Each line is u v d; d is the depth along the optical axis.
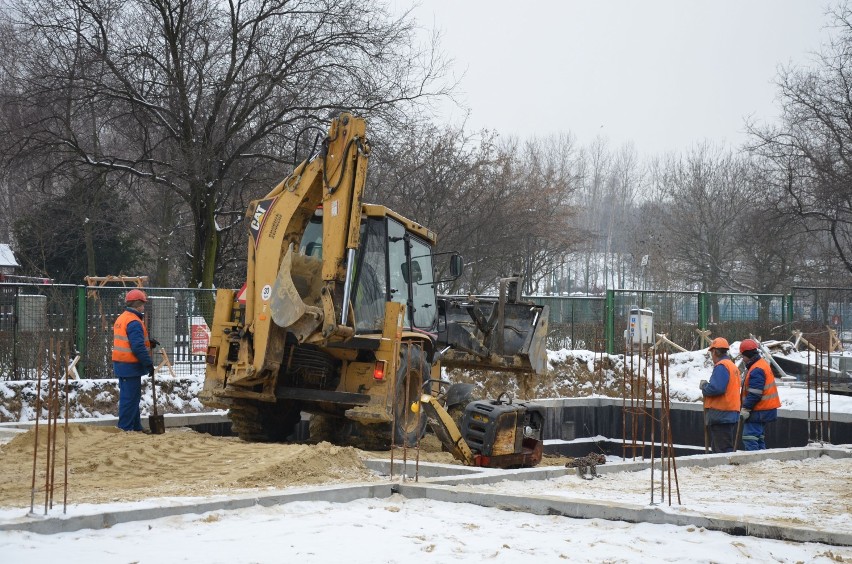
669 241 101.94
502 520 11.12
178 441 17.09
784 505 12.91
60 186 62.47
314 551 9.09
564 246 78.06
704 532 10.46
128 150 52.16
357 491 12.12
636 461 17.61
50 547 8.93
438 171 57.03
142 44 42.66
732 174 95.75
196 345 31.38
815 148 56.62
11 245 73.81
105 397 25.27
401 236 21.03
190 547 9.09
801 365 38.84
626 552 9.49
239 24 42.94
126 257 68.00
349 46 44.00
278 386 19.69
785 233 66.19
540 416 19.75
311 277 19.27
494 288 72.00
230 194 49.22
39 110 42.91
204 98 43.69
